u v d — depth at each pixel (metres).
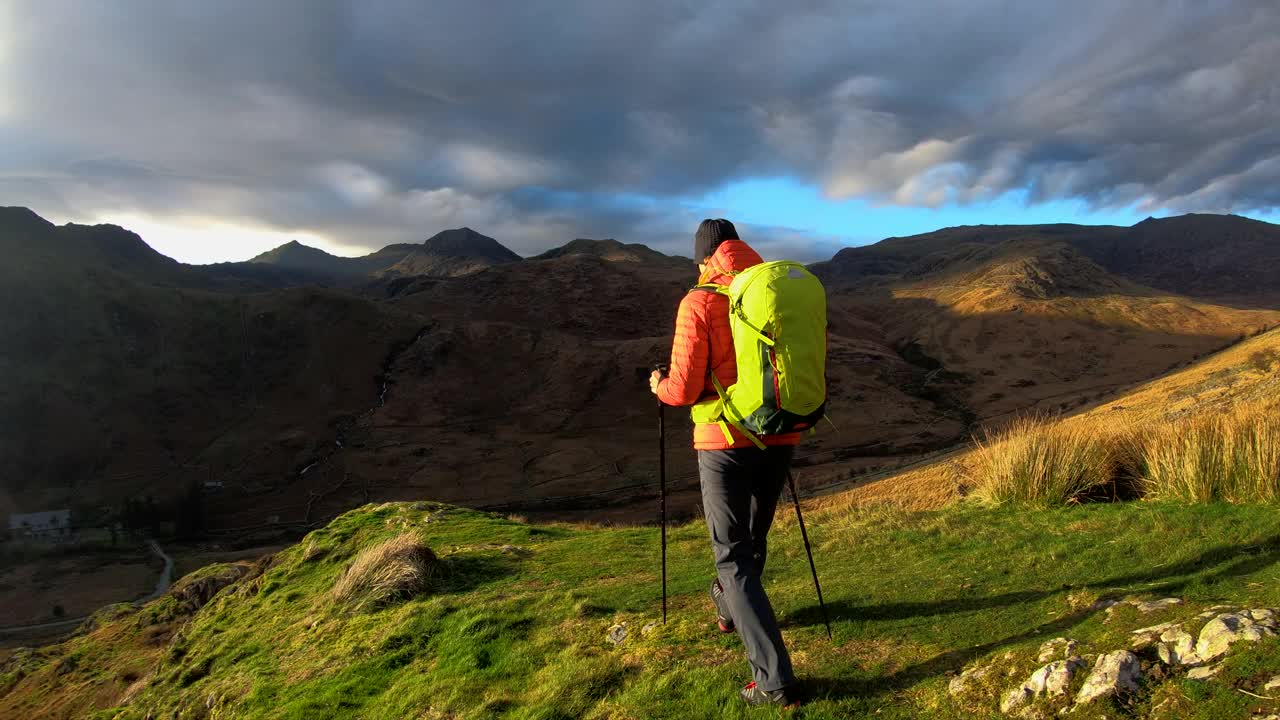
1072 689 2.94
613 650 4.86
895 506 9.78
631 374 175.25
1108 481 7.64
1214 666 2.76
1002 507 7.79
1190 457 6.70
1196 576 4.04
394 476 137.75
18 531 125.50
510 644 5.52
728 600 3.60
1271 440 6.25
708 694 3.76
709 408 3.53
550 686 4.41
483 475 133.00
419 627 6.53
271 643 8.18
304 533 117.38
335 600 8.25
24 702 14.73
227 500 137.12
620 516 89.25
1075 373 166.00
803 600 5.14
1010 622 3.95
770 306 3.20
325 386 182.38
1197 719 2.55
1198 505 6.16
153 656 14.21
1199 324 190.75
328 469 145.88
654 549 9.16
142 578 99.81
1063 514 6.91
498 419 163.88
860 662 3.82
